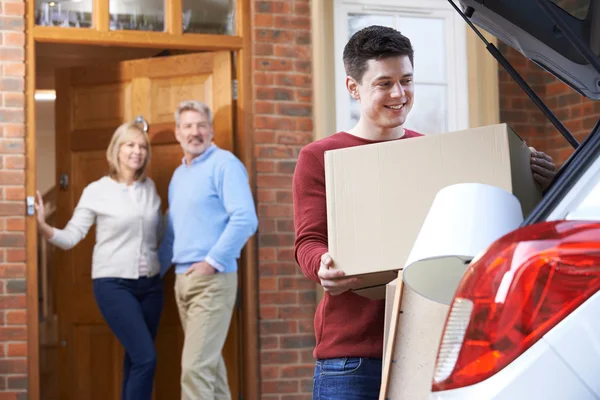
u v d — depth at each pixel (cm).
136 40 609
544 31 205
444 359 160
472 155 234
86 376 632
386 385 248
